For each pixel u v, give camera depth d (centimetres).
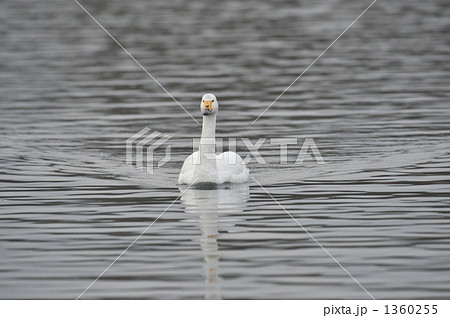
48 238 1449
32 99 2750
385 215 1559
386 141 2181
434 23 4322
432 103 2631
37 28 4241
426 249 1373
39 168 1952
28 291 1227
